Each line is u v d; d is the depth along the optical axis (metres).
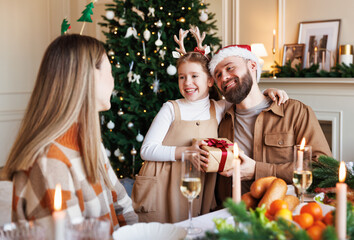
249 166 1.72
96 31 5.43
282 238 0.77
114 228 1.27
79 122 1.10
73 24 5.38
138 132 3.45
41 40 5.01
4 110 4.62
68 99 1.06
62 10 5.22
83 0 5.34
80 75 1.08
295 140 1.87
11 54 4.70
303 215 1.01
